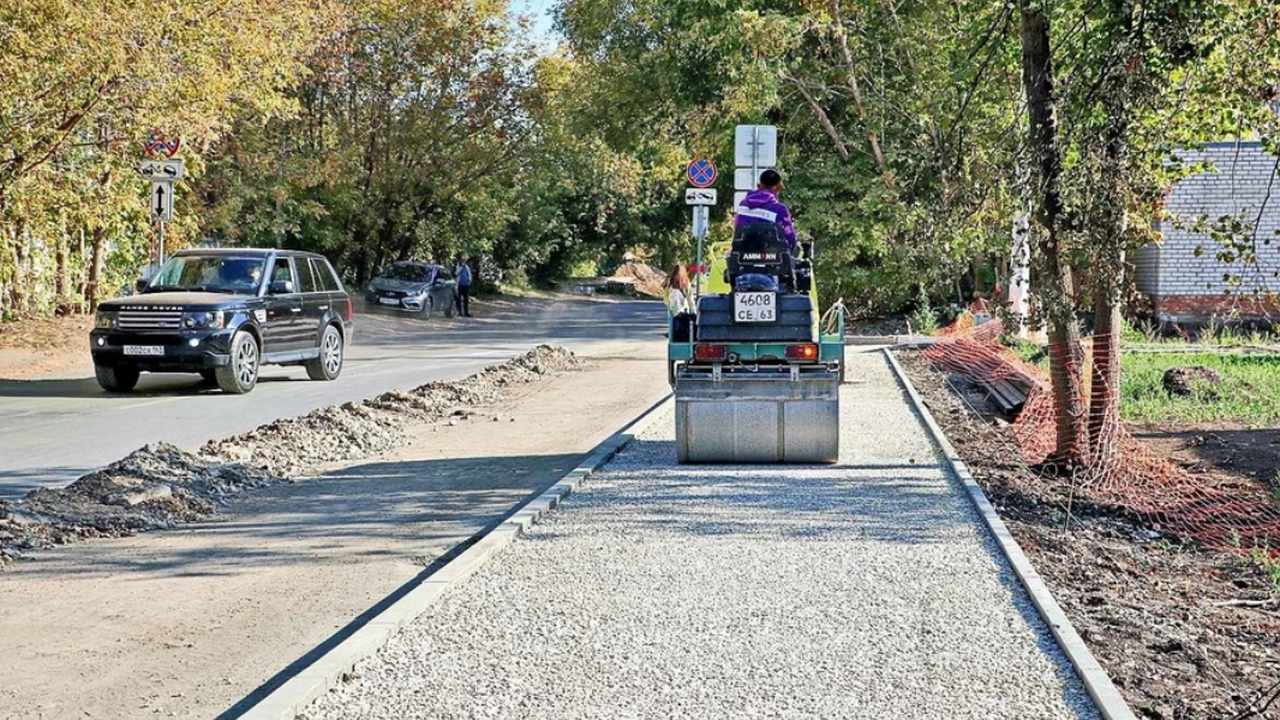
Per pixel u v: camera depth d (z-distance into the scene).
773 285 12.22
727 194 38.62
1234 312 11.66
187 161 29.06
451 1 45.66
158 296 18.31
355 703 5.41
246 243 42.84
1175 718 5.44
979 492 10.26
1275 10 9.90
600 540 8.57
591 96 42.69
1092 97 10.26
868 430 14.34
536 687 5.60
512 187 51.47
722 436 11.93
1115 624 6.89
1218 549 9.48
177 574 7.95
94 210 26.19
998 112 13.04
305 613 7.08
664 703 5.41
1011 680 5.73
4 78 21.95
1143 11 9.86
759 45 30.06
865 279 32.38
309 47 32.81
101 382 18.23
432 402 16.62
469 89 47.53
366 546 8.73
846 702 5.43
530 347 28.72
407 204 48.31
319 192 45.09
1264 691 5.87
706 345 12.18
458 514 9.80
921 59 23.83
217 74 25.00
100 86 23.14
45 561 8.25
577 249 72.50
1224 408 16.48
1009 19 11.43
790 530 8.91
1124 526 10.14
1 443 13.14
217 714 5.51
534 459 12.48
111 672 6.07
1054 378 12.16
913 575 7.63
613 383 20.17
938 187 11.82
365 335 33.38
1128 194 10.30
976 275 30.86
